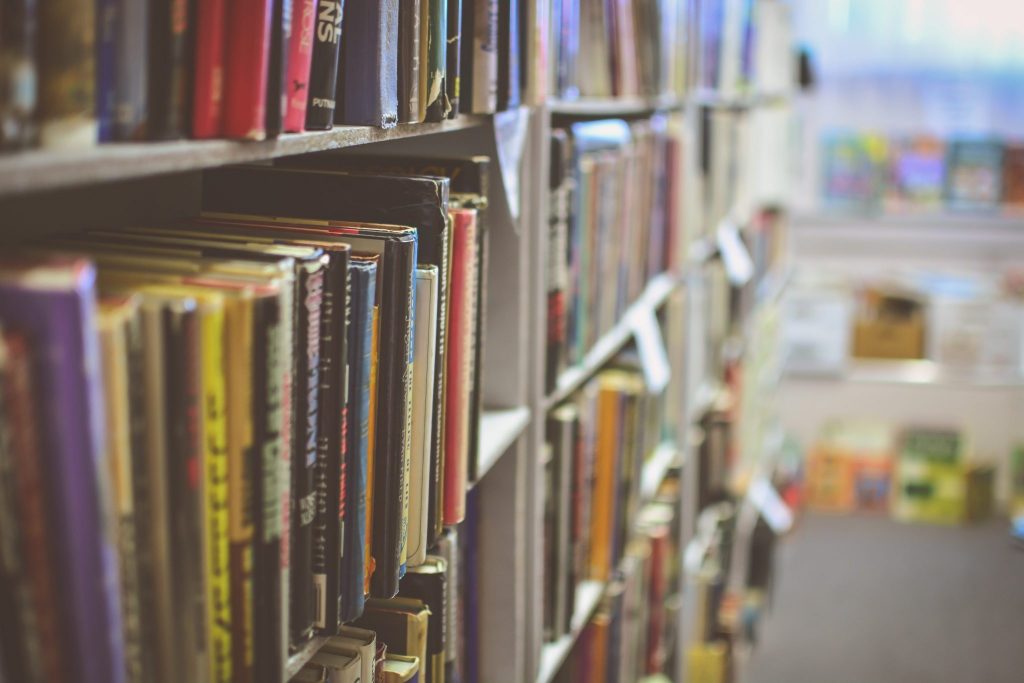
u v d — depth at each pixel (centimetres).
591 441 208
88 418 66
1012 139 549
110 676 69
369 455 111
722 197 340
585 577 217
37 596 66
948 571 477
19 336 64
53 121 68
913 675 386
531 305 171
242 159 87
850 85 558
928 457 535
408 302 111
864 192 548
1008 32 543
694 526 334
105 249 94
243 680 89
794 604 444
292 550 96
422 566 137
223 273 88
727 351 359
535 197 167
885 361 555
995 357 538
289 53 91
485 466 146
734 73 340
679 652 304
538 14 153
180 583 82
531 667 182
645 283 248
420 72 119
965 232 568
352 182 121
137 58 74
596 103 191
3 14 62
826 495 551
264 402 87
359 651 115
